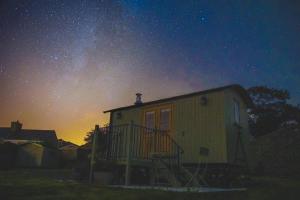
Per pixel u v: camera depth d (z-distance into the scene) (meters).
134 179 10.97
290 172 20.64
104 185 9.13
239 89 13.32
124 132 13.22
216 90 11.88
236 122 12.83
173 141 11.52
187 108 12.48
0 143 27.75
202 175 10.69
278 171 21.03
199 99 12.26
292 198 8.77
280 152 21.53
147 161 10.47
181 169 10.57
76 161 31.92
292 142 21.39
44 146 29.88
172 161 11.63
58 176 14.22
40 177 12.73
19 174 14.65
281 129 22.22
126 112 14.51
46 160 29.58
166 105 13.20
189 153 11.80
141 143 13.25
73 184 8.62
